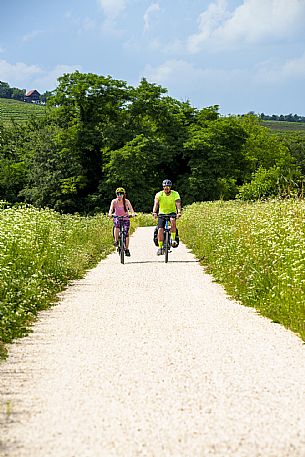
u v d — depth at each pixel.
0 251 13.39
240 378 7.35
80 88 86.31
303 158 144.50
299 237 12.84
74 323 10.85
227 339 9.46
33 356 8.56
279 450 5.20
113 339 9.54
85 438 5.50
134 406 6.37
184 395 6.71
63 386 7.11
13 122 125.38
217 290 14.59
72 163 87.19
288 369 7.73
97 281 16.38
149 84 91.44
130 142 84.19
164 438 5.48
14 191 97.62
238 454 5.12
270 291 12.15
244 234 17.14
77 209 87.69
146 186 85.69
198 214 37.53
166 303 12.82
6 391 6.95
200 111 96.75
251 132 125.69
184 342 9.27
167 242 20.53
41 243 16.98
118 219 20.97
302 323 9.99
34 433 5.63
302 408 6.25
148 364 8.03
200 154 89.75
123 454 5.15
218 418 5.98
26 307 11.66
